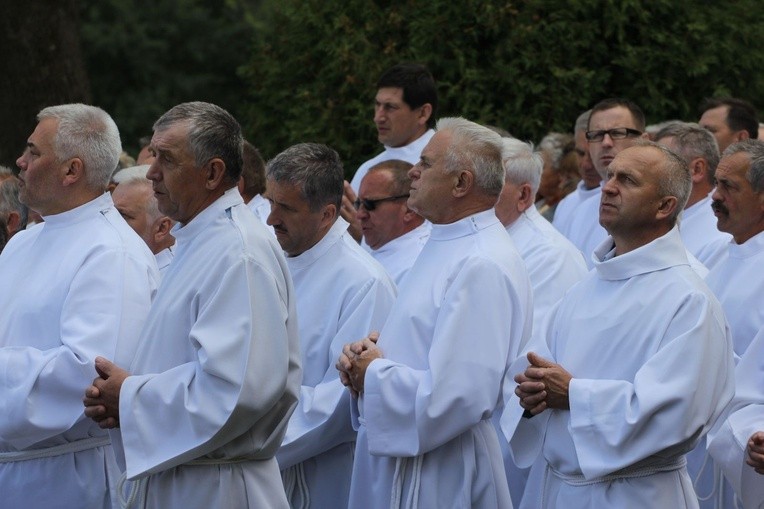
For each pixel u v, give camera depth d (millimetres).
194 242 12273
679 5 26859
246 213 12445
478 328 13258
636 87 26656
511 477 17078
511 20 26109
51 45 29250
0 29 28953
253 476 12328
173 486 12125
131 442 11844
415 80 21266
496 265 13461
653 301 12531
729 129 20438
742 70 27453
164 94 50312
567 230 22000
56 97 29312
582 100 26062
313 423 14828
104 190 14344
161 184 12266
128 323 13477
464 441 13680
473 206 13945
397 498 13680
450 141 13906
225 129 12344
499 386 13328
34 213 20328
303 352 15289
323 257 15555
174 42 51719
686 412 11953
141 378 11984
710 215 18141
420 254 14234
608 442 12125
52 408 13164
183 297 12055
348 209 18891
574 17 26219
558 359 13141
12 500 13805
